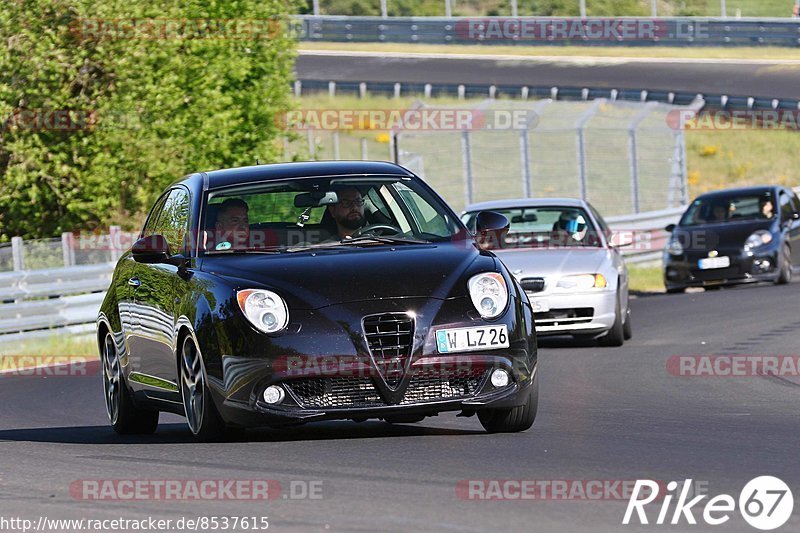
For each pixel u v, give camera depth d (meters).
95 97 66.12
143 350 23.94
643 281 70.88
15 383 38.00
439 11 174.25
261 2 76.50
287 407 20.28
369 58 154.75
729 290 59.88
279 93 78.69
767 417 24.61
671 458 19.30
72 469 19.98
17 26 64.88
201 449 21.09
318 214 23.06
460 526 14.66
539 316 40.00
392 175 23.88
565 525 14.66
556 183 105.69
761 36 152.12
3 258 53.44
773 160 126.81
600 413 25.56
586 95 130.75
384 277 20.92
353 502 16.23
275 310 20.48
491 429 22.36
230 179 23.81
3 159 66.94
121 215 69.00
